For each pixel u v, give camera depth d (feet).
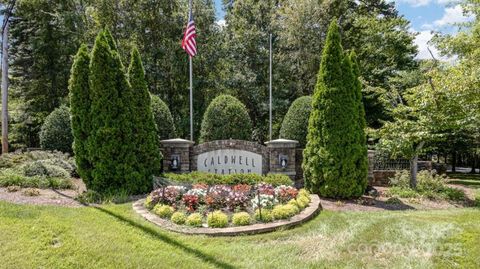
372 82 54.65
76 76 24.98
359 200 25.31
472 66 31.60
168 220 18.03
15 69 65.67
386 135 30.71
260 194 20.85
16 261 12.60
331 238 16.11
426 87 29.55
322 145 26.11
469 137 48.75
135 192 25.17
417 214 21.30
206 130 34.86
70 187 26.22
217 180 26.45
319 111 26.35
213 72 56.59
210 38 56.18
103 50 24.41
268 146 30.91
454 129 31.22
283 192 21.70
